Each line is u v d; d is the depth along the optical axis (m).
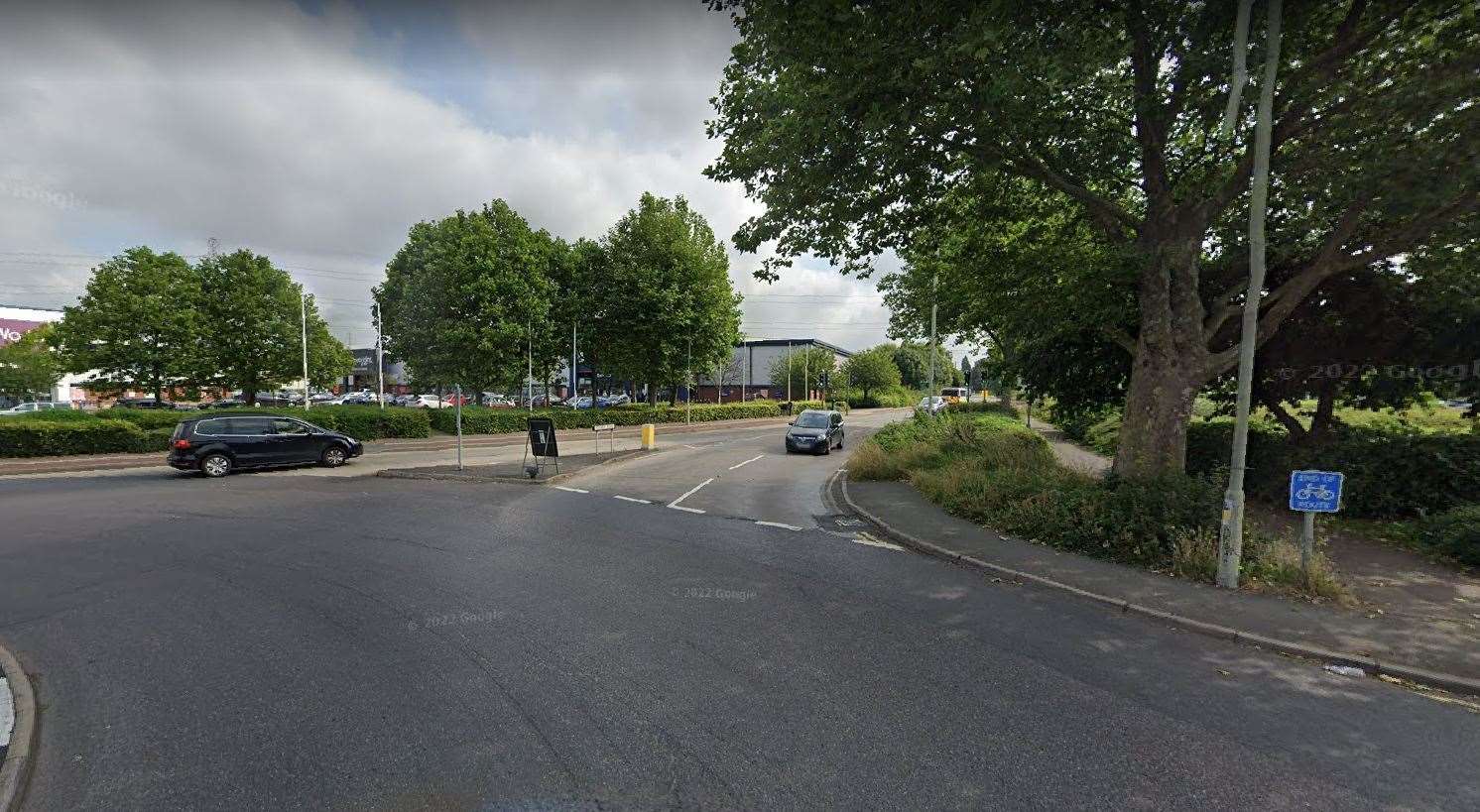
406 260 34.81
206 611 5.17
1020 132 7.89
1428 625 5.14
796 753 3.16
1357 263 7.17
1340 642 4.79
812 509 10.62
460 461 14.93
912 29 7.00
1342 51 6.93
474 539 7.87
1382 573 6.57
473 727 3.37
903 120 7.17
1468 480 8.16
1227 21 6.54
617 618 5.12
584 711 3.56
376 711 3.53
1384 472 8.73
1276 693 4.02
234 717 3.46
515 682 3.91
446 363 27.09
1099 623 5.28
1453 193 5.97
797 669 4.19
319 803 2.72
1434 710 3.85
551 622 5.00
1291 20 6.84
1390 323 9.35
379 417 22.42
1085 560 7.00
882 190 9.25
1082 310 9.03
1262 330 7.58
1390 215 6.56
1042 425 30.30
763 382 70.38
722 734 3.33
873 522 9.24
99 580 6.02
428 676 3.98
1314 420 10.55
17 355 34.34
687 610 5.35
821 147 8.19
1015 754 3.19
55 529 8.26
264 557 6.89
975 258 10.88
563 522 9.04
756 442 24.45
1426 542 7.37
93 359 25.70
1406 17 6.74
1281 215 9.13
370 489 12.12
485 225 27.64
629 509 10.30
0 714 3.46
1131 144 8.47
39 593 5.62
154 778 2.90
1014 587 6.26
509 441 22.80
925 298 19.23
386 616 5.09
